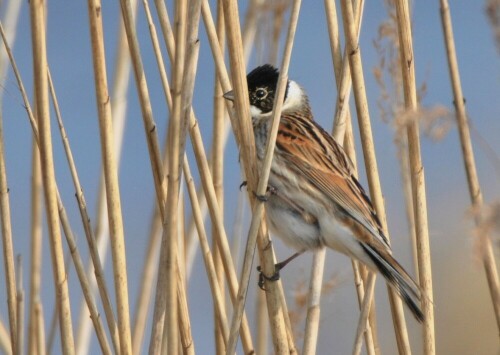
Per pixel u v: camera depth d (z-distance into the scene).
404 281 9.84
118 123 12.06
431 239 16.33
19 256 10.61
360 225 10.33
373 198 10.26
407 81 10.04
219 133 11.11
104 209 11.97
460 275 16.08
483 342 15.72
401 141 11.44
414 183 10.28
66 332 9.65
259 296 12.40
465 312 15.91
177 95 8.87
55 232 9.52
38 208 11.49
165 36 9.91
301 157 10.82
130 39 9.66
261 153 11.17
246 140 8.95
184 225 11.58
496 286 10.42
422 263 10.27
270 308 9.37
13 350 10.32
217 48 9.60
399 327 10.29
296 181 10.79
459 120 10.52
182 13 8.91
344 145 11.05
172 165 8.83
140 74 9.70
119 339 9.58
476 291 15.98
